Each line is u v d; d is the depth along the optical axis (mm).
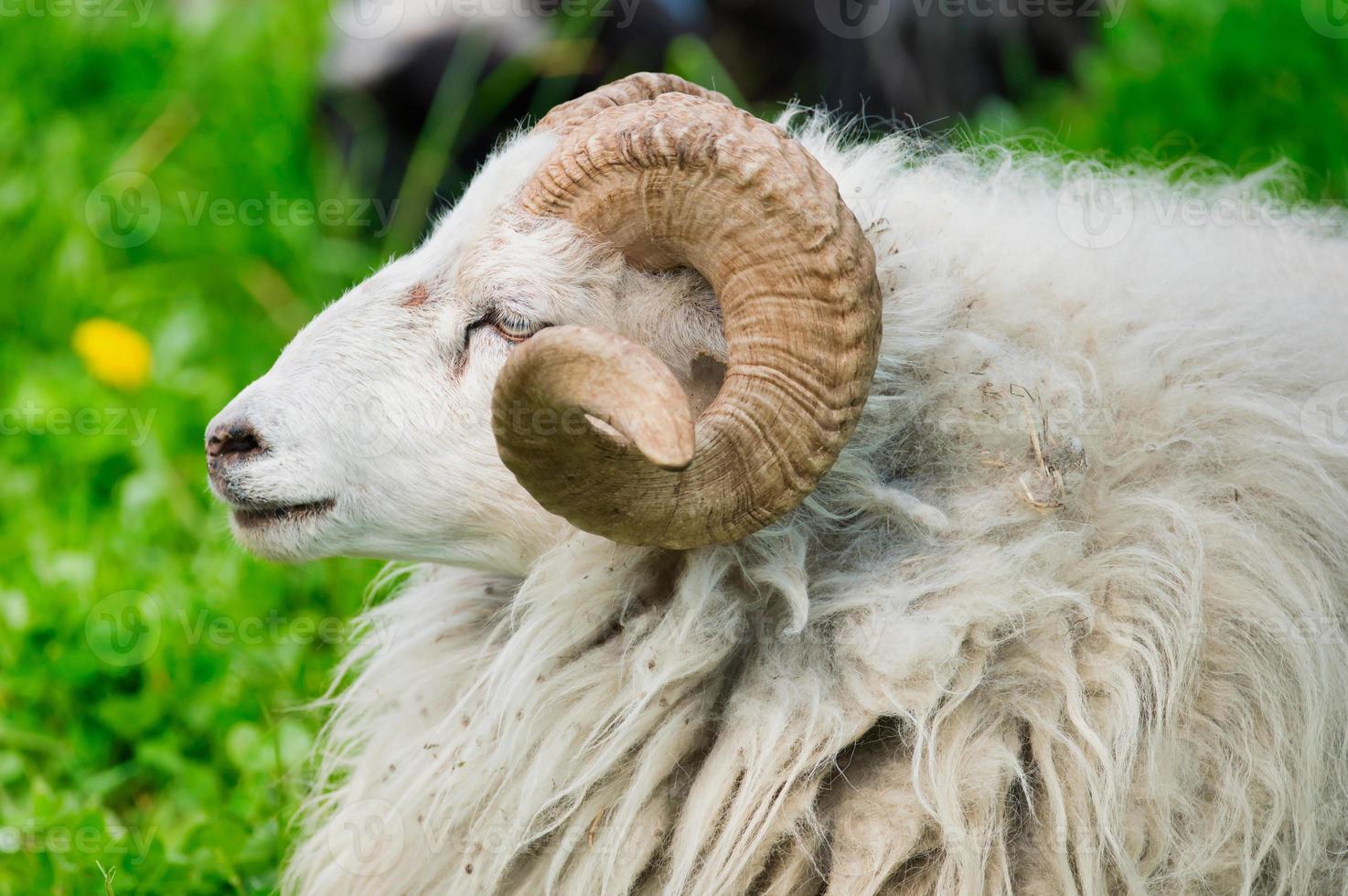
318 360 11234
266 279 22672
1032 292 11664
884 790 10742
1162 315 11758
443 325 11023
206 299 22500
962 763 10594
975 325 11367
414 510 11258
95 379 20203
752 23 24922
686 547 10102
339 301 11609
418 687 12594
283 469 11172
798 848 10688
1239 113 23422
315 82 25062
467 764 11602
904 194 11984
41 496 18688
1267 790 10719
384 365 11117
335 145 24750
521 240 10664
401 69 24203
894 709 10500
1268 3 25000
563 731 11180
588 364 8664
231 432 11281
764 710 10797
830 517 10984
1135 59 25578
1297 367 11766
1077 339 11523
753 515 9945
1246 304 11961
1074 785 10609
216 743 15320
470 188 11508
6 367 21141
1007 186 13172
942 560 10812
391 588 15109
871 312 9586
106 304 22000
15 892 13094
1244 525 10992
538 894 11602
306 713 15586
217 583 17109
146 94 25312
